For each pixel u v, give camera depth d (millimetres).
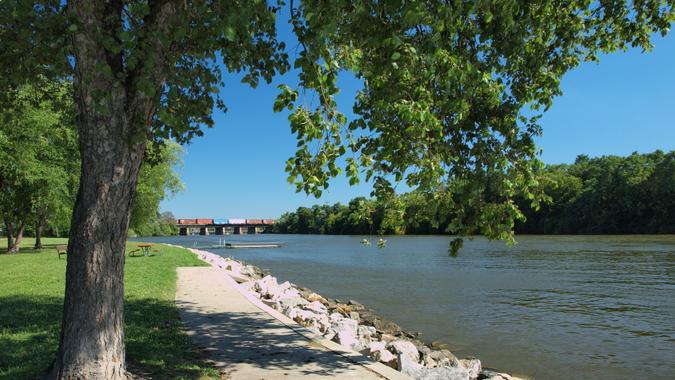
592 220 88000
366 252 53906
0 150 24141
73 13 4301
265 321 9602
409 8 4246
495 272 28297
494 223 7855
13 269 18875
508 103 7754
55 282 14492
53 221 36250
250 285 16797
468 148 7754
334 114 4625
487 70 7469
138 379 5594
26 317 9172
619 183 87438
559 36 8273
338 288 22938
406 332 13508
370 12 4828
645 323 14336
